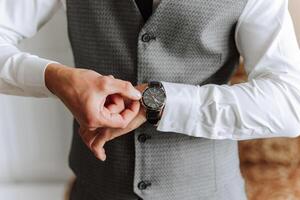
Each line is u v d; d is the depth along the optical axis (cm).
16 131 161
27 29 86
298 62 79
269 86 76
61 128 160
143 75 79
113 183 88
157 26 76
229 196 91
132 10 77
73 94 70
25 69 76
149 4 77
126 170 86
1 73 78
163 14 75
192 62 80
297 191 131
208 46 78
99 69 83
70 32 86
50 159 167
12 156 166
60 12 136
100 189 91
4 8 83
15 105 156
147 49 77
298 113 77
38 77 75
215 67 82
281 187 133
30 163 168
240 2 76
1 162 167
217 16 76
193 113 75
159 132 82
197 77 82
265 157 141
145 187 85
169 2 74
